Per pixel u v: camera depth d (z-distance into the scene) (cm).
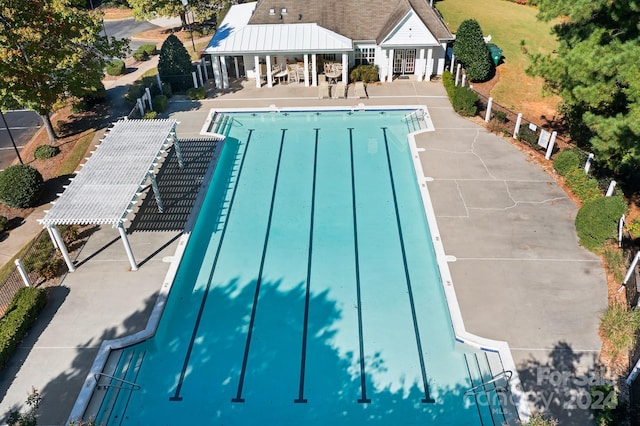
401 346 1742
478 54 3350
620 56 1861
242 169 2727
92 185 2038
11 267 2047
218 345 1773
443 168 2575
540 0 2241
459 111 3098
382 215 2358
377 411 1548
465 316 1758
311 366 1689
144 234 2211
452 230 2145
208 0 4447
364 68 3541
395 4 3584
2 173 2336
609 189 2089
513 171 2534
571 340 1659
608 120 1961
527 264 1961
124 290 1927
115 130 2431
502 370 1595
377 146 2905
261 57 3631
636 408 1428
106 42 2916
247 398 1602
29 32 2402
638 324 1614
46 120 2820
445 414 1528
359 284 1995
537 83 3475
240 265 2105
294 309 1898
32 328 1786
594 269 1928
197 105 3338
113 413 1562
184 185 2522
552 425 1290
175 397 1609
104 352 1689
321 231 2273
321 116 3250
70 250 2130
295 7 3581
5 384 1597
